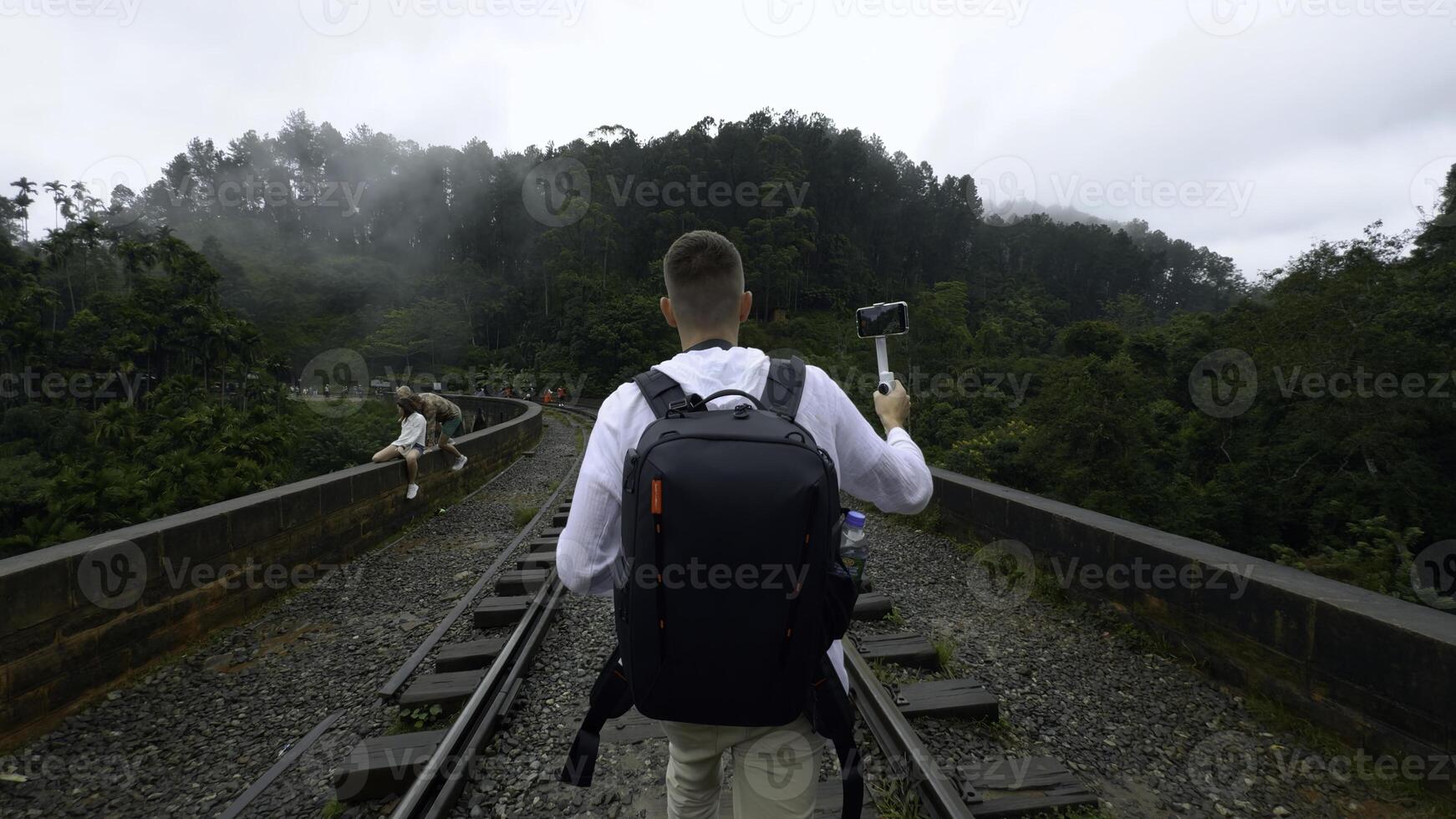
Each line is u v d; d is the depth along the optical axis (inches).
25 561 130.3
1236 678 139.2
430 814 95.0
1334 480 496.7
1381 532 256.7
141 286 1887.3
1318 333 570.9
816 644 39.3
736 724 40.3
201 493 745.6
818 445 46.2
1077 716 130.6
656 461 38.4
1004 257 5378.9
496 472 490.3
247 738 127.1
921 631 170.1
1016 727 125.6
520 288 4119.1
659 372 47.2
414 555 257.8
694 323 50.6
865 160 4817.9
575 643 162.2
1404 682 107.4
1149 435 646.5
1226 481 537.6
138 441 1134.4
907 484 50.8
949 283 3292.3
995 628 174.9
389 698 136.6
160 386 1454.2
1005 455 521.7
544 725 124.8
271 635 177.8
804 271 3912.4
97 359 1738.4
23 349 1660.9
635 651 39.7
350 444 1130.0
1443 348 526.3
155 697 144.0
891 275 4697.3
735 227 3818.9
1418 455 484.1
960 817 88.6
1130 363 536.7
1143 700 137.2
